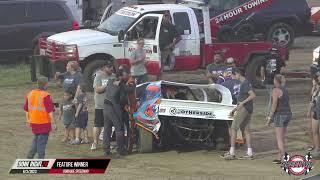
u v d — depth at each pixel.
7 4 86.25
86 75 70.75
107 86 48.25
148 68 70.62
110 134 48.81
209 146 51.56
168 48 69.94
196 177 42.50
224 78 55.38
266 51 75.56
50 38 74.31
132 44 71.62
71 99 52.25
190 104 49.41
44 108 43.66
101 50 71.25
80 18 95.44
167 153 50.03
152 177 42.50
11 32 86.12
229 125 49.78
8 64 88.25
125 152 48.94
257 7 97.25
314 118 48.53
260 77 75.88
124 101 49.00
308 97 72.00
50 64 72.88
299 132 56.97
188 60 72.44
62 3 88.62
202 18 73.94
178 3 78.75
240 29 96.12
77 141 52.16
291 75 72.94
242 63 75.19
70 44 70.69
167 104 49.28
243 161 47.69
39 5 87.38
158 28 69.50
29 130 56.59
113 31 72.94
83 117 52.16
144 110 49.38
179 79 80.19
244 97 47.53
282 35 100.12
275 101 46.19
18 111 63.91
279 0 99.44
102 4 102.38
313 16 114.38
